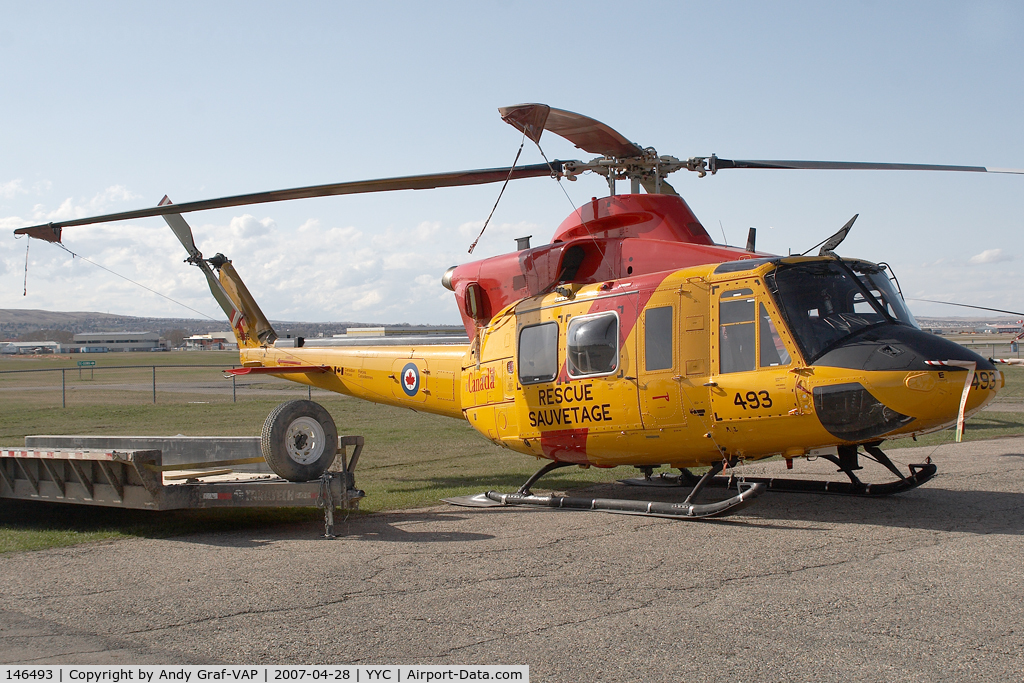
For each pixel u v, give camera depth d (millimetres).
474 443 16891
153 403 28609
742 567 6469
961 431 7043
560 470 13086
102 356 136750
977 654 4473
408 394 12258
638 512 8914
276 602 5688
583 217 10031
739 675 4254
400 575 6398
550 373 9398
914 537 7375
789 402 7605
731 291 8070
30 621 5320
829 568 6375
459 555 7074
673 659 4492
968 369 7238
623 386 8633
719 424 8070
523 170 9344
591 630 5004
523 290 10133
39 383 47094
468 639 4879
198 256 16031
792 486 10141
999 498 9359
